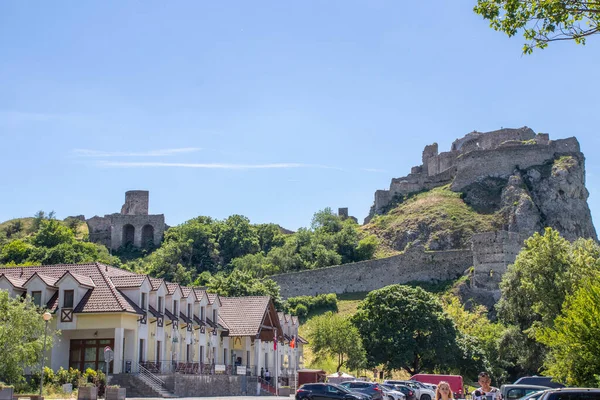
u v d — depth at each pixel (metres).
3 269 61.56
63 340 55.53
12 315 47.28
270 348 78.62
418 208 176.88
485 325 106.38
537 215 158.00
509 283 83.81
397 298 94.88
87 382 48.88
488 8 27.92
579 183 166.12
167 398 51.25
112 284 58.22
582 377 41.44
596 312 41.41
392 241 169.25
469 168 181.12
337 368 93.75
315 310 136.50
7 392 40.06
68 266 61.06
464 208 169.38
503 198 165.25
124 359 55.28
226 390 62.06
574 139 174.38
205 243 189.62
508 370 103.06
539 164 173.12
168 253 178.50
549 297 74.25
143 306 58.41
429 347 92.50
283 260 166.12
